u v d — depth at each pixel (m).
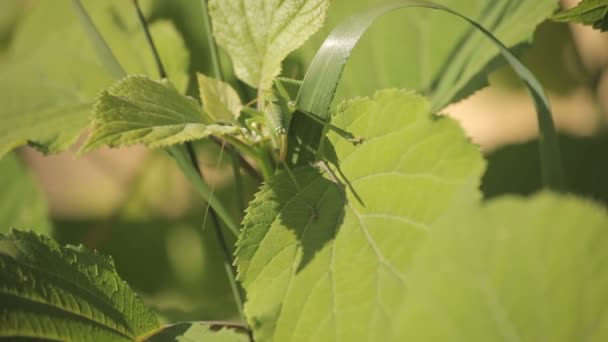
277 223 0.57
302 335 0.55
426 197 0.54
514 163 0.86
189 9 0.79
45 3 0.86
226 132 0.57
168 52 0.77
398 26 0.74
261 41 0.63
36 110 0.77
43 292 0.57
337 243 0.56
